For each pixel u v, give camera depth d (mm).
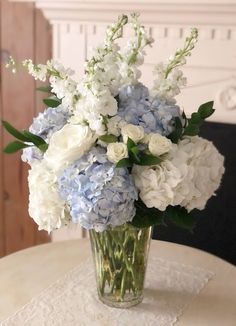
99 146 929
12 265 1235
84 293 1120
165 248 1339
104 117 905
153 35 1611
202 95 1614
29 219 2018
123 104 950
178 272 1217
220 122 1605
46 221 986
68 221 987
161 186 905
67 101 926
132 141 887
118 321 1024
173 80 967
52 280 1172
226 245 1624
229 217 1602
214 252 1642
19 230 2047
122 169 888
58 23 1729
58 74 938
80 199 881
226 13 1477
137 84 983
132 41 955
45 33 1789
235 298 1114
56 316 1037
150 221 953
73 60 1748
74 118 932
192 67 1599
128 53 958
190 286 1157
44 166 972
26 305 1072
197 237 1648
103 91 882
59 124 976
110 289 1062
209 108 1002
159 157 921
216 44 1553
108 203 874
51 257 1278
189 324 1021
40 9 1749
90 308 1066
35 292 1122
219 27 1528
